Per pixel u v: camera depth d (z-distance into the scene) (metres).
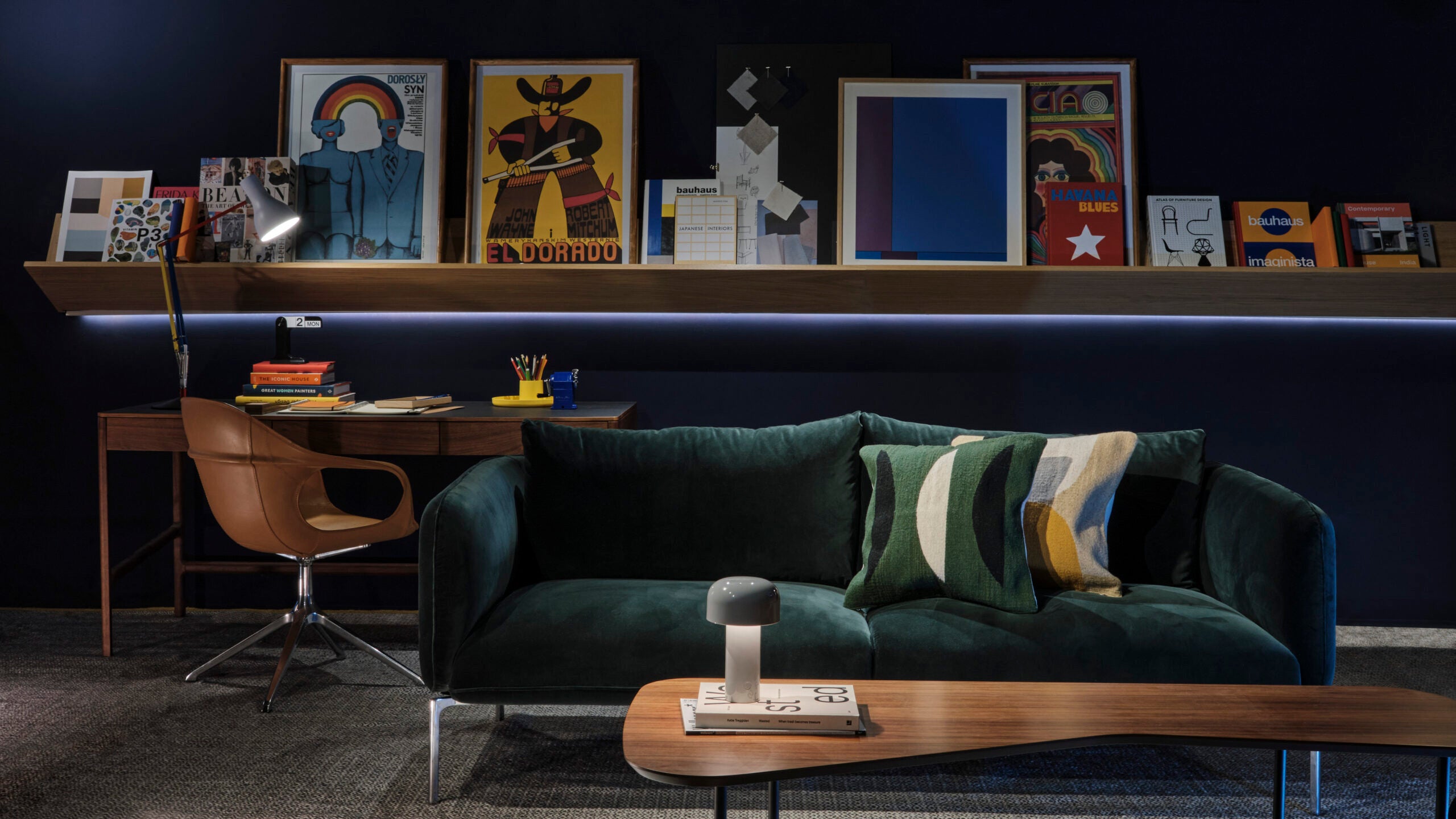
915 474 2.45
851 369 3.60
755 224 3.50
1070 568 2.40
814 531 2.60
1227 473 2.53
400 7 3.54
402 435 3.10
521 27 3.54
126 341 3.65
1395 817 2.12
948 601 2.34
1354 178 3.46
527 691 2.13
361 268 3.38
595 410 3.28
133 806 2.15
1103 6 3.47
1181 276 3.31
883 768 1.46
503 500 2.46
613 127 3.51
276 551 2.82
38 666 3.07
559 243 3.50
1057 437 2.61
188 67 3.57
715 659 2.13
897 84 3.46
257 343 3.66
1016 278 3.35
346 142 3.52
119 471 3.67
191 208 3.43
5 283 3.62
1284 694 1.74
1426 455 3.54
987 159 3.45
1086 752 2.45
